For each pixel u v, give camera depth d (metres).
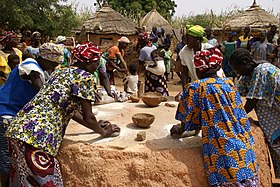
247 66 3.17
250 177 2.60
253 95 3.10
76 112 2.94
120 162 2.85
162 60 5.59
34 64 3.03
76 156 2.91
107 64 6.97
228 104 2.69
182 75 4.27
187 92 2.81
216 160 2.65
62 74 2.69
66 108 2.69
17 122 2.62
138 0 28.08
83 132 3.27
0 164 3.35
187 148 2.91
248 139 2.73
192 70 4.13
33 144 2.54
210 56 2.81
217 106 2.69
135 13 25.97
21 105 3.15
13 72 3.21
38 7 12.69
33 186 2.60
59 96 2.64
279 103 3.14
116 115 3.91
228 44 9.30
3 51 5.53
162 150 2.88
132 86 6.91
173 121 3.68
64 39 6.89
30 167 2.56
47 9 12.98
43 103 2.65
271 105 3.12
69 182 2.90
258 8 15.30
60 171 2.85
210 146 2.68
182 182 2.78
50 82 2.71
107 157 2.87
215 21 22.06
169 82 12.09
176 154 2.86
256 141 3.15
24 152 2.57
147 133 3.28
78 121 2.96
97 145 2.95
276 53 9.14
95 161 2.87
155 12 18.09
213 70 2.83
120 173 2.83
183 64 4.20
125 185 2.81
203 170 2.80
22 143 2.57
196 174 2.79
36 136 2.56
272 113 3.19
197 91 2.77
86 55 2.72
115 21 14.18
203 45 4.01
